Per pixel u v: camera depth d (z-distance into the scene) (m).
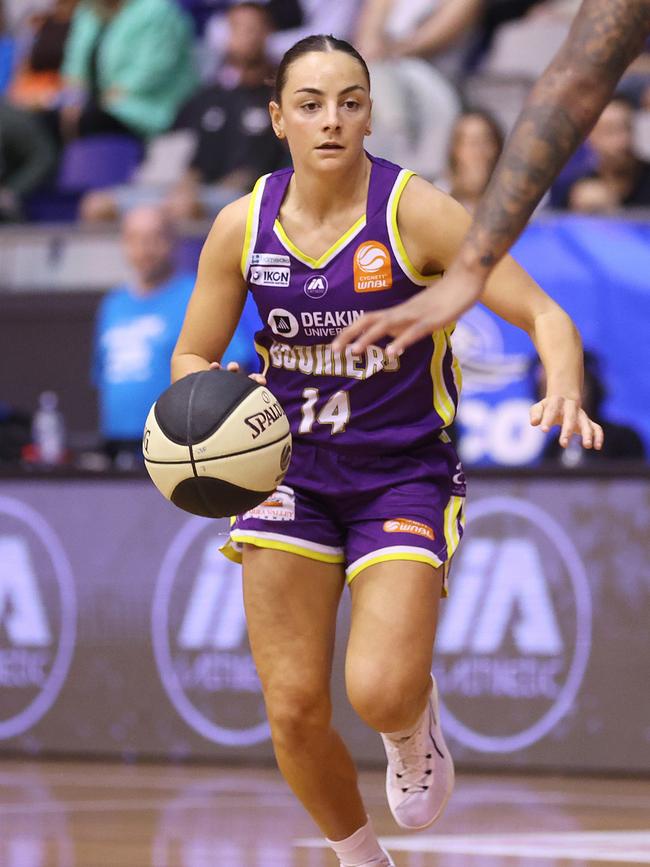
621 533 16.02
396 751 9.20
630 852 11.43
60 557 17.89
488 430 18.22
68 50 27.27
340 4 26.30
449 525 8.96
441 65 24.75
